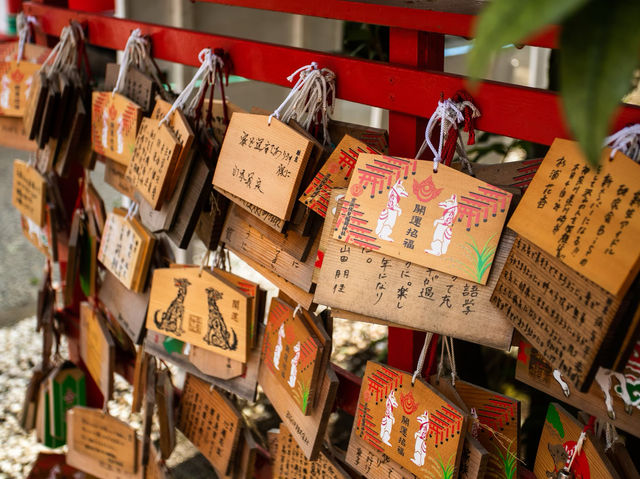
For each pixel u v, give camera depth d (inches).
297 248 50.5
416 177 41.5
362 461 53.3
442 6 43.0
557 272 35.2
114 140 66.1
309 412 52.4
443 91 44.6
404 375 48.2
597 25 14.6
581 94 14.5
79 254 79.0
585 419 46.8
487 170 45.9
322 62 51.4
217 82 59.1
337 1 49.0
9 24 97.5
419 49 46.6
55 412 86.4
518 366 44.8
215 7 118.5
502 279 39.0
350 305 44.3
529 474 51.4
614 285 31.4
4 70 77.4
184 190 56.5
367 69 48.8
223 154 52.8
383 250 42.6
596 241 33.1
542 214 36.3
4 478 100.2
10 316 145.3
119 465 77.7
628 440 68.3
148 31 65.1
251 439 66.1
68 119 71.3
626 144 34.4
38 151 79.1
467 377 89.0
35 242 85.4
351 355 122.7
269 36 128.6
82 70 74.2
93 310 79.7
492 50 14.0
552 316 35.1
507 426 48.0
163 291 64.1
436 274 41.5
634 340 32.8
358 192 43.6
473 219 39.6
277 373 57.2
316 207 47.3
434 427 46.1
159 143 56.1
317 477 59.9
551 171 36.6
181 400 72.3
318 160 47.6
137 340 68.8
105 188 200.5
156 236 69.1
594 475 42.3
